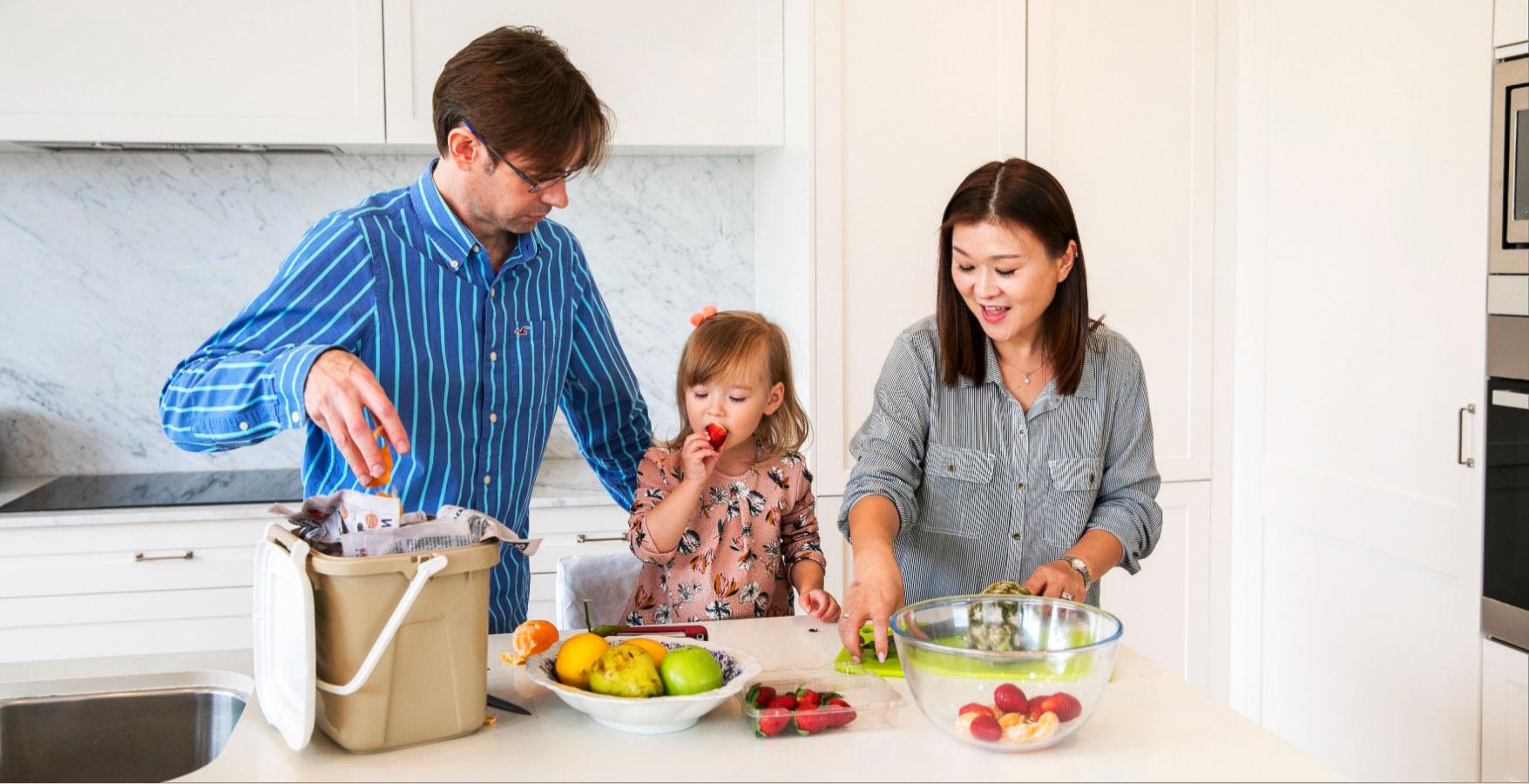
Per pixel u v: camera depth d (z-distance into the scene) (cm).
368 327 161
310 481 170
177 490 284
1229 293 286
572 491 284
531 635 145
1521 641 205
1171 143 281
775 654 152
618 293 326
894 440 175
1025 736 117
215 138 267
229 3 266
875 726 127
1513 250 204
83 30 262
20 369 301
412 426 165
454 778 114
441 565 118
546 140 147
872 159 270
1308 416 261
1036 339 175
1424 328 226
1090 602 180
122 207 301
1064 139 277
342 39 270
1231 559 290
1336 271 250
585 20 279
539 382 178
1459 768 220
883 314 273
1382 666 240
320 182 308
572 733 126
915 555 182
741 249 329
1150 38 279
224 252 306
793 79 278
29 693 145
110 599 262
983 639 131
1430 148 223
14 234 298
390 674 119
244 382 139
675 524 179
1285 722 272
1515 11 202
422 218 164
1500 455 208
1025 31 274
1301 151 261
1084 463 176
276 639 123
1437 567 223
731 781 113
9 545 257
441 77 152
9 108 260
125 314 304
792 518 196
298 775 115
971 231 159
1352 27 243
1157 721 128
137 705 148
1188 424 286
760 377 187
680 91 283
